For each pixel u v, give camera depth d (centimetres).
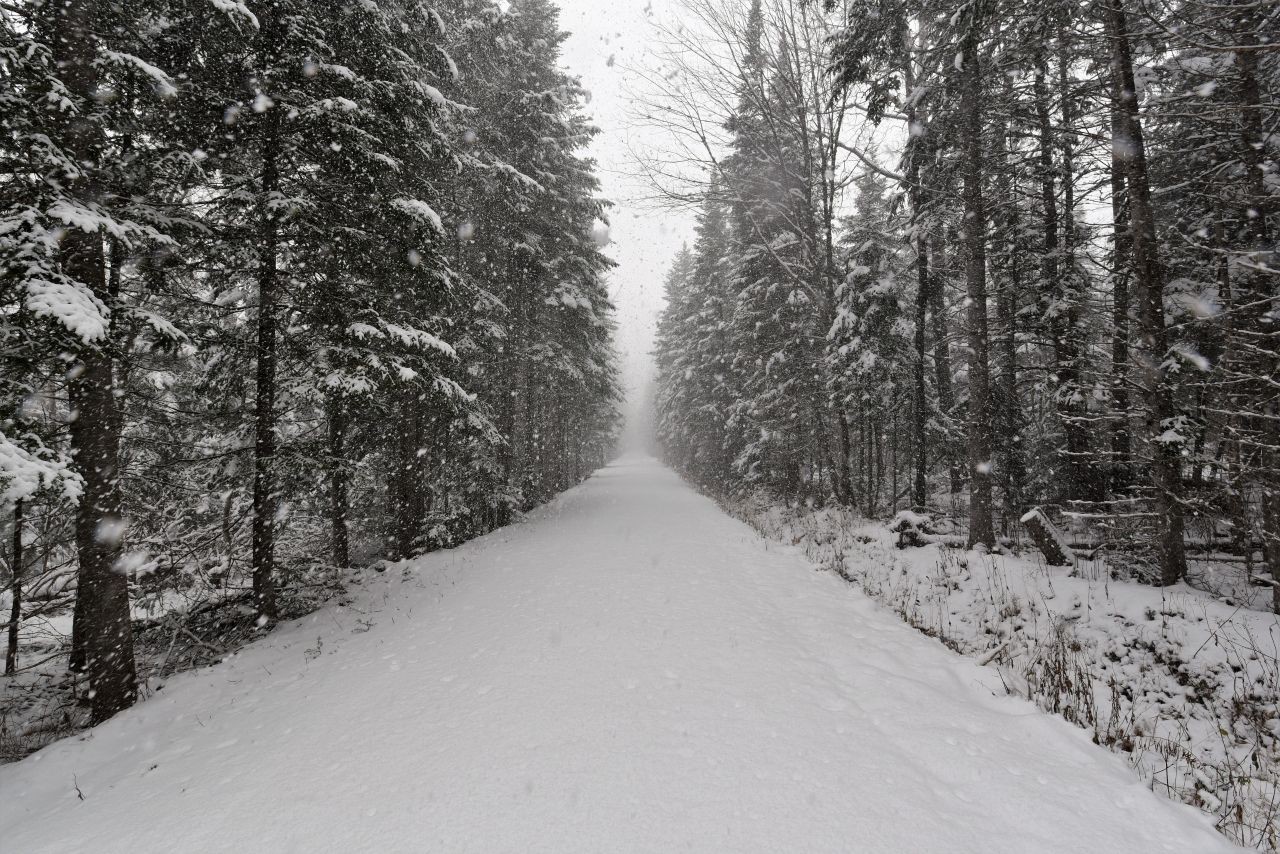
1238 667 508
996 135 1150
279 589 902
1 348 496
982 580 787
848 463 1562
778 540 1259
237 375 930
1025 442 1468
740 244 2097
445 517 1345
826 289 1578
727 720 398
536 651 568
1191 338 1016
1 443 404
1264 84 805
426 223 912
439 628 692
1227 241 966
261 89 759
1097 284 1318
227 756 409
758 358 2031
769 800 303
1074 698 475
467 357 1399
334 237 877
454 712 439
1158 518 743
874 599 769
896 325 1549
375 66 930
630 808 299
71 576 765
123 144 679
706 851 263
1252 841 295
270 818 318
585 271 2042
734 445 2583
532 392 2105
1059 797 303
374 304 936
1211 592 738
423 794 326
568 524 1606
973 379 948
